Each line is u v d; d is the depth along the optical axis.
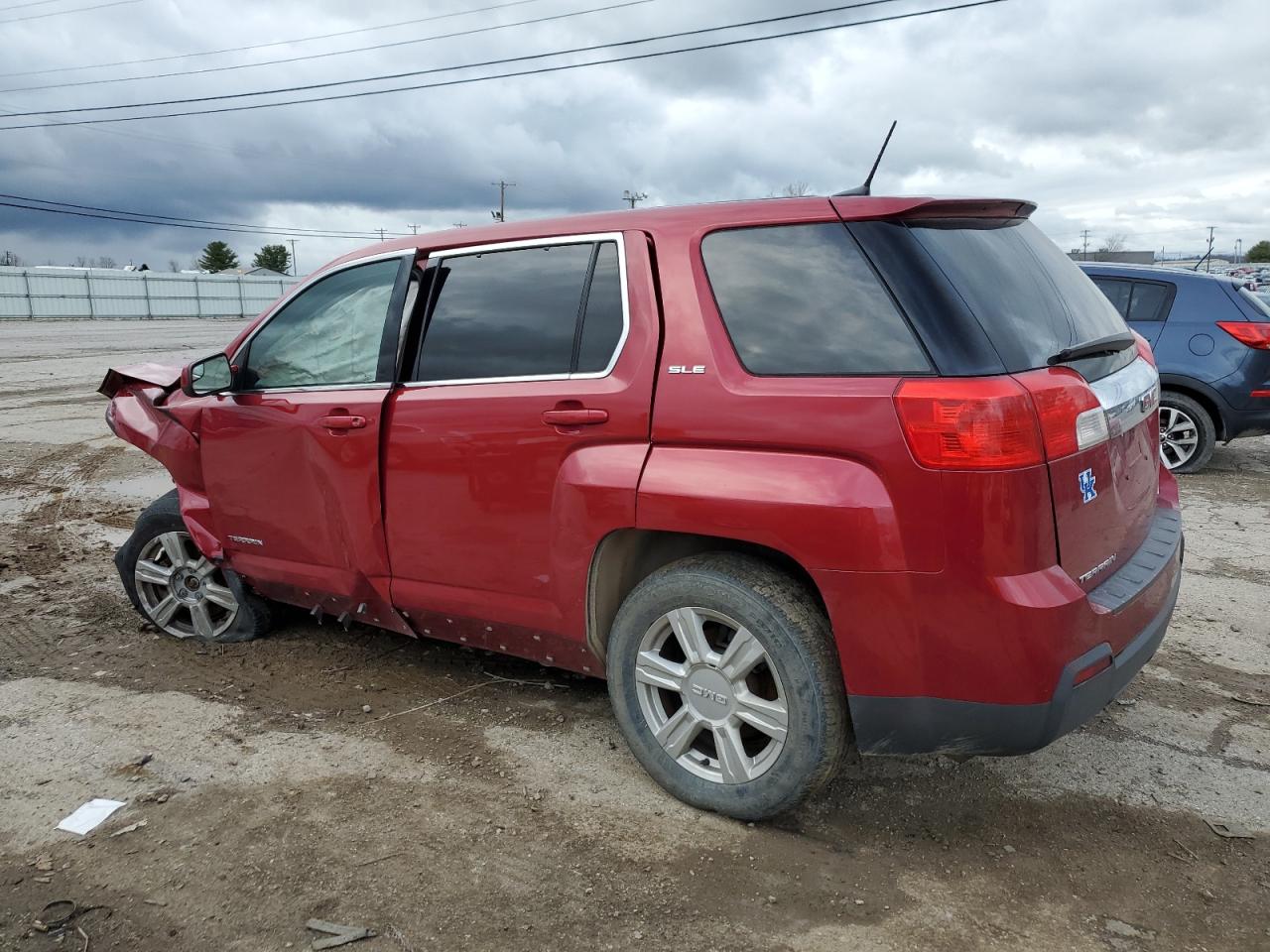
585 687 3.91
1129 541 2.94
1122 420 2.84
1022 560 2.38
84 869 2.69
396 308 3.50
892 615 2.47
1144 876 2.64
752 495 2.60
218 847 2.79
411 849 2.78
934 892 2.57
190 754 3.37
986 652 2.41
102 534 6.73
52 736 3.52
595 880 2.62
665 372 2.81
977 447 2.34
